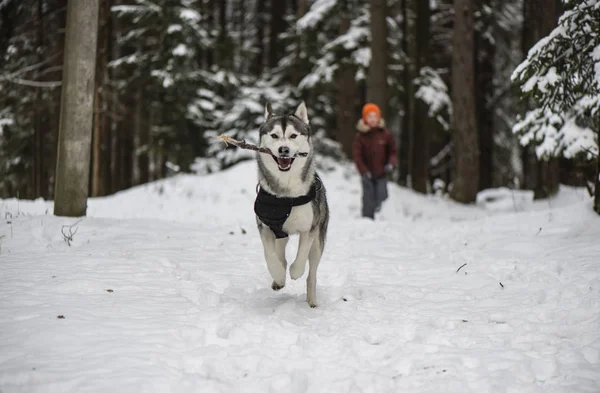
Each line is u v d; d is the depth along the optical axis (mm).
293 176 4270
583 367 3027
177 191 13742
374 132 10312
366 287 5035
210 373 2979
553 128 9180
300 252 4414
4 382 2662
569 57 6602
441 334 3676
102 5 15812
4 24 15297
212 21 22297
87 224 7238
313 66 20641
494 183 25922
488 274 5547
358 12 18797
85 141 7637
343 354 3316
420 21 17641
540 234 7070
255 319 3934
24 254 5652
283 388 2848
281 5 24594
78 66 7387
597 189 7129
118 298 4215
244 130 18844
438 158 24938
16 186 18953
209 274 5340
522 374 2998
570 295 4430
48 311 3711
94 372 2822
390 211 12930
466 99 14617
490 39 19750
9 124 16125
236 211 12281
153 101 19781
